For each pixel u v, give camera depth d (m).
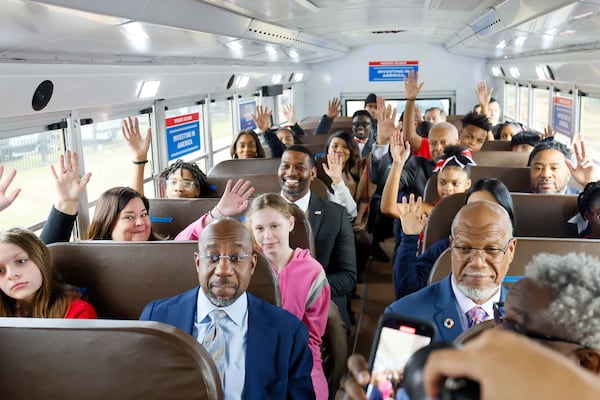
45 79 3.83
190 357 1.57
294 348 2.24
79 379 1.61
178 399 1.59
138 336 1.58
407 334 1.23
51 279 2.63
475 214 2.14
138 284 2.74
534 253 2.79
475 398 0.49
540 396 0.46
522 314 0.96
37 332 1.61
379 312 5.27
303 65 13.29
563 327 0.92
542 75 8.09
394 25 8.49
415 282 3.08
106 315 2.77
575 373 0.47
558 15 4.05
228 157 9.11
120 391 1.60
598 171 6.05
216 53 6.26
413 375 0.55
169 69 5.77
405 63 14.60
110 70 4.62
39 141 4.29
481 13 6.35
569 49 6.03
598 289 0.93
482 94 8.70
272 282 2.58
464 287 2.15
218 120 8.62
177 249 2.70
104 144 5.30
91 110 4.97
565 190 4.41
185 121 7.32
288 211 3.14
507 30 5.79
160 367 1.58
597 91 6.07
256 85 10.27
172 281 2.71
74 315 2.61
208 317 2.25
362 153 7.46
